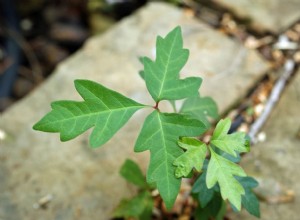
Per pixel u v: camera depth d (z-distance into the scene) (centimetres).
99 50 46
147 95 41
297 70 43
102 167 37
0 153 38
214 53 44
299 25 47
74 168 37
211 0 49
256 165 36
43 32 61
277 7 48
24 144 39
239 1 49
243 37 47
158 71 24
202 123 23
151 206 32
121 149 38
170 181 23
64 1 62
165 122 23
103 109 23
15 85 56
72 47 59
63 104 23
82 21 61
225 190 22
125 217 34
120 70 44
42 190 36
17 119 41
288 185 35
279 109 40
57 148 38
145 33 47
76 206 35
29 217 35
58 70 45
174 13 49
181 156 23
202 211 29
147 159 37
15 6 61
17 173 37
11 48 59
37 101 42
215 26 48
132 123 39
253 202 27
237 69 43
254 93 42
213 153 23
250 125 39
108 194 36
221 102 40
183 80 24
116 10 58
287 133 38
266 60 45
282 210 34
